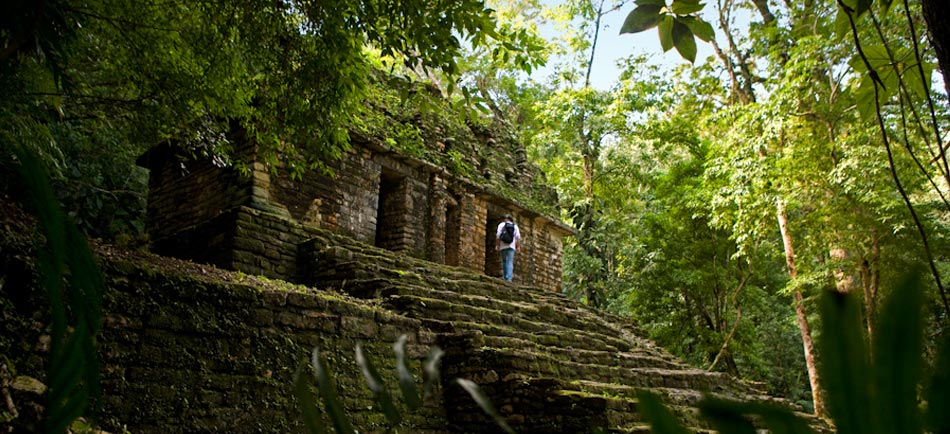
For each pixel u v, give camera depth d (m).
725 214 13.17
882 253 11.35
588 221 19.78
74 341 0.51
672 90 16.48
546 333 8.78
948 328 0.33
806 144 11.97
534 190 16.42
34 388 3.91
